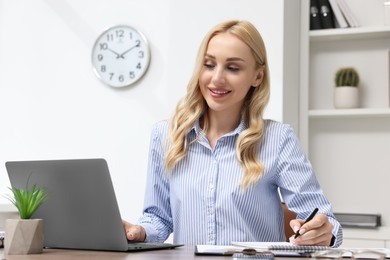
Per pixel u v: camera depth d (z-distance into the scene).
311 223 1.67
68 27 4.11
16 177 1.85
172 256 1.53
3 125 4.20
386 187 3.87
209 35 2.10
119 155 3.96
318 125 4.01
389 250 1.60
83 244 1.76
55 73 4.12
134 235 1.93
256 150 2.11
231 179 2.07
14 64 4.21
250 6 3.70
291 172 2.08
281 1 3.63
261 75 2.15
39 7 4.18
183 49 3.85
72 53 4.09
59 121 4.09
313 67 4.05
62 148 4.08
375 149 3.90
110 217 1.68
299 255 1.58
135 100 3.94
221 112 2.14
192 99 2.15
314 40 4.02
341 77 3.88
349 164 3.94
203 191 2.08
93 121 4.03
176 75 3.85
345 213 3.74
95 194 1.69
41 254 1.62
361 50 3.97
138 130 3.93
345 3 3.89
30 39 4.18
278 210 2.17
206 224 2.06
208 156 2.12
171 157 2.13
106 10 4.04
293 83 3.81
